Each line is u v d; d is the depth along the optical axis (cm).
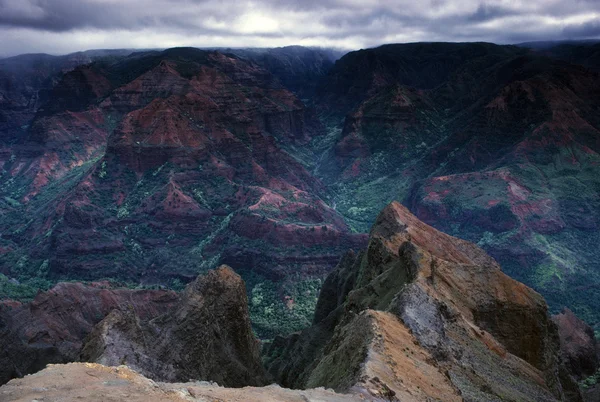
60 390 2175
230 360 7881
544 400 5725
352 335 5162
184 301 7662
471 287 7269
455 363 5338
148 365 6391
